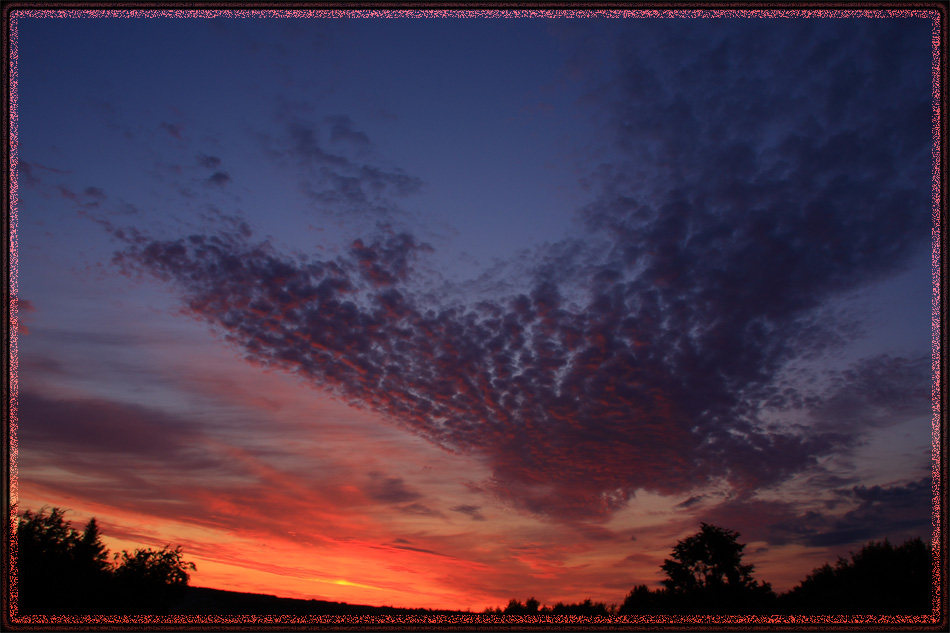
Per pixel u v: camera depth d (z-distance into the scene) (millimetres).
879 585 23094
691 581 28391
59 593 18500
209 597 26047
